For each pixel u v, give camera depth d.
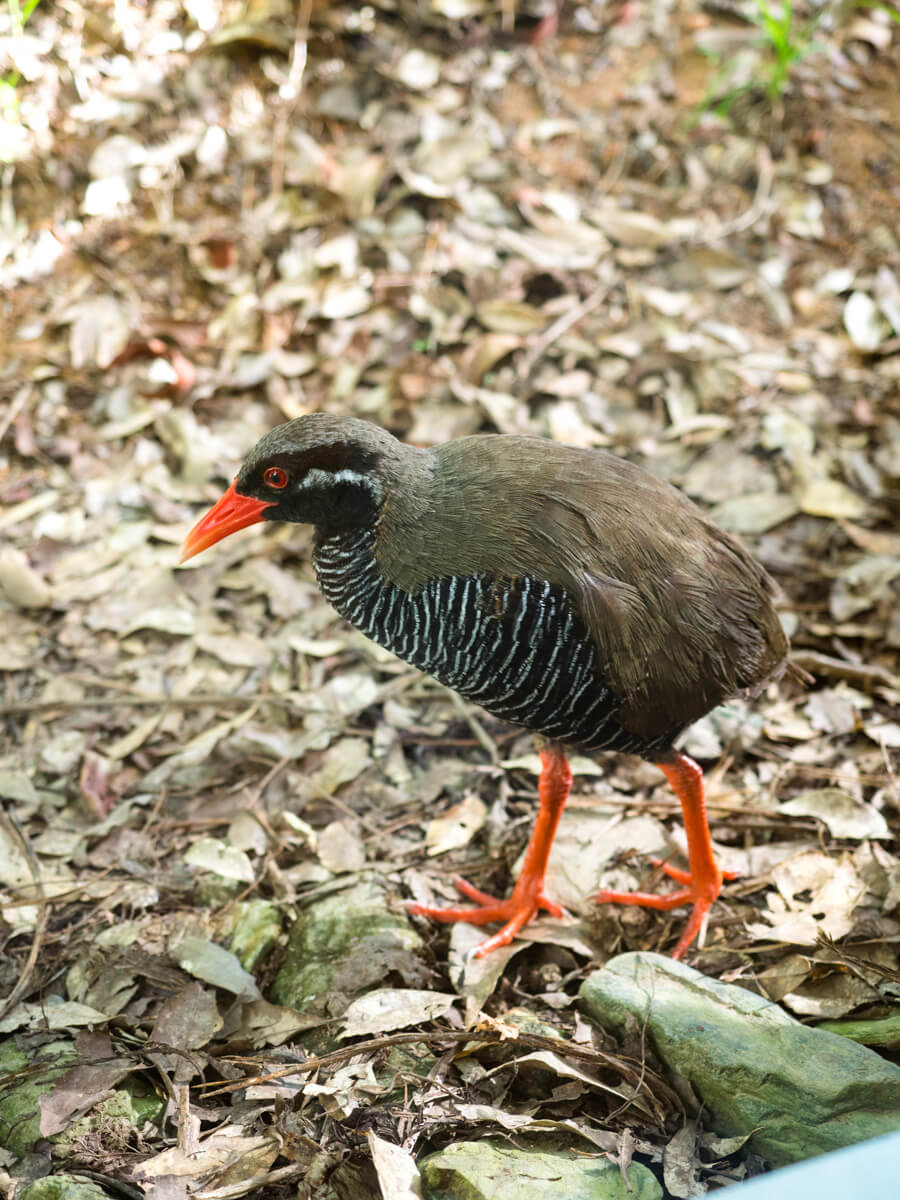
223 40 7.01
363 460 3.57
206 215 6.60
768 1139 3.23
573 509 3.56
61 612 5.18
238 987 3.72
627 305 6.38
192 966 3.79
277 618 5.21
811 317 6.39
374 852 4.31
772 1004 3.54
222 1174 3.17
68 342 6.17
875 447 5.73
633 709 3.58
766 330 6.31
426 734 4.80
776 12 7.61
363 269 6.41
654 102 7.29
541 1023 3.64
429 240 6.52
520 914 4.02
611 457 3.80
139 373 6.05
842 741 4.66
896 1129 3.18
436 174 6.77
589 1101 3.43
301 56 7.06
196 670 5.00
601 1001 3.60
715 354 6.13
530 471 3.63
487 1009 3.76
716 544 3.74
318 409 5.91
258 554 5.43
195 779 4.60
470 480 3.63
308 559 5.44
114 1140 3.29
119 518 5.53
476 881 4.29
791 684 4.88
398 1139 3.25
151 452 5.78
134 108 6.79
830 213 6.82
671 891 4.20
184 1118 3.33
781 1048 3.36
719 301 6.43
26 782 4.52
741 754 4.64
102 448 5.80
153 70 6.96
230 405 5.96
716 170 7.00
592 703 3.58
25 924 4.01
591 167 7.00
